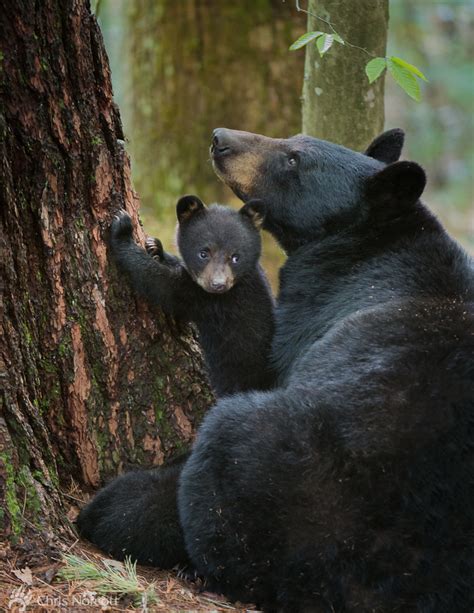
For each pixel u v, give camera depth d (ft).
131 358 31.55
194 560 27.32
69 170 29.63
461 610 25.35
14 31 27.40
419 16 102.22
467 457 25.12
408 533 24.99
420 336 27.17
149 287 31.40
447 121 107.34
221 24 62.85
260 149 33.81
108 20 76.74
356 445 25.31
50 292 29.73
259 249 34.40
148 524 28.78
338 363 27.20
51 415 30.42
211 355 33.76
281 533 25.67
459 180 104.99
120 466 31.50
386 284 30.14
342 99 41.60
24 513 26.63
